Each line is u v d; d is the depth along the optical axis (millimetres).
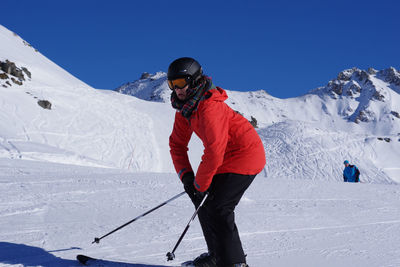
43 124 31234
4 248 2688
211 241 2330
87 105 39156
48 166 9805
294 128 56906
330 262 2885
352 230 4066
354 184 8688
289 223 4238
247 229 3812
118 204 4797
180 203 5055
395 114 142000
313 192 6957
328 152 50188
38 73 42812
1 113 29547
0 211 4004
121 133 36062
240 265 2176
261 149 2250
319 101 160375
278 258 2930
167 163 33906
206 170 2057
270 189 7012
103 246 2930
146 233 3416
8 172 7934
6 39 52938
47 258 2529
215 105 2076
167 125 42750
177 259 2723
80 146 30578
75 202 4770
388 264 2879
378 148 55094
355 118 143500
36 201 4664
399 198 6789
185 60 2109
